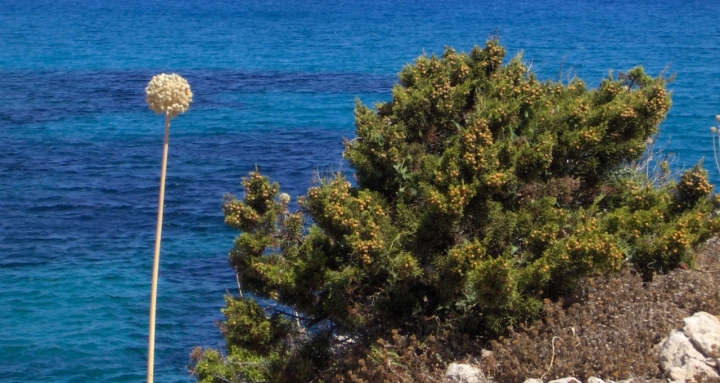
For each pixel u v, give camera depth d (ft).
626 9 518.78
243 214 26.05
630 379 19.35
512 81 28.63
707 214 25.61
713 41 286.46
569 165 27.73
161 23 401.90
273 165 111.34
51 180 104.01
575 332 21.76
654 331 21.44
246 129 139.44
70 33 334.24
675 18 424.05
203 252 75.31
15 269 70.69
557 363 20.03
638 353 20.39
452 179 24.71
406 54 257.75
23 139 131.75
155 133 136.15
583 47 262.06
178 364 53.67
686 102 145.69
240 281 26.66
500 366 20.94
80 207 91.25
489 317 23.29
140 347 56.08
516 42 283.38
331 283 24.66
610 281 23.40
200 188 100.12
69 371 52.85
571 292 23.72
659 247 24.49
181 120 147.84
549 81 31.58
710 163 90.48
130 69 223.51
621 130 27.40
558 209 25.79
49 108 160.35
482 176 24.57
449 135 27.94
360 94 177.17
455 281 23.30
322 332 26.58
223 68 225.76
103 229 82.69
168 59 247.50
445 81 27.45
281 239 26.50
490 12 499.92
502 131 26.45
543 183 26.48
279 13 493.36
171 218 86.38
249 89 185.68
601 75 179.83
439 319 24.09
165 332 58.34
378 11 517.14
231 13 491.31
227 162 114.01
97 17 440.45
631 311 22.17
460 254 22.99
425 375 21.71
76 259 73.46
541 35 316.60
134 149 123.95
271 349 26.99
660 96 27.25
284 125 142.82
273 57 252.62
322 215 25.14
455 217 23.77
